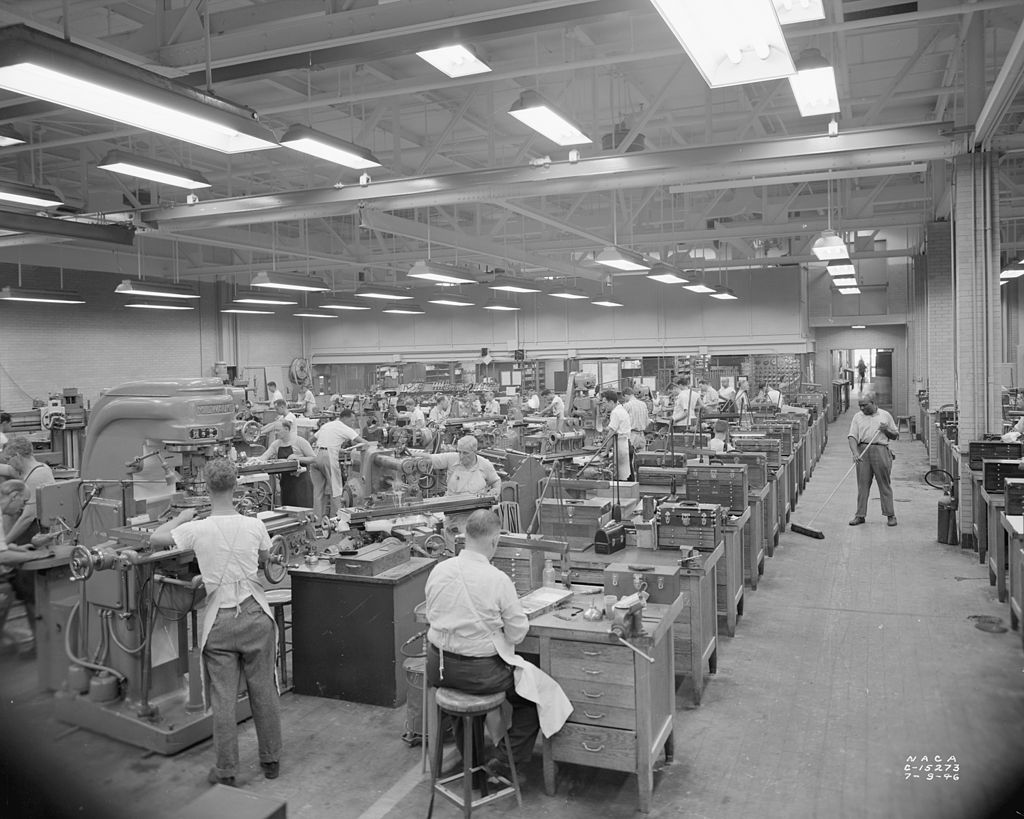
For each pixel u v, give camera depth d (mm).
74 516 5160
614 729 3809
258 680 4133
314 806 3895
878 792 3848
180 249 21281
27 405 17688
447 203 9609
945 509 8891
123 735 4438
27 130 11289
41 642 4902
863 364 31500
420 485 7453
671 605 4285
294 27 6188
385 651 4961
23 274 17594
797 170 8352
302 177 15156
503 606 3697
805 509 11250
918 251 19062
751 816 3711
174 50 6523
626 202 17281
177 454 4871
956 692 4879
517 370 22609
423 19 5898
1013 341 21984
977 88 7973
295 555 5273
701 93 11344
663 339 22359
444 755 4355
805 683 5199
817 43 8570
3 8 5988
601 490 7121
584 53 9531
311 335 26219
